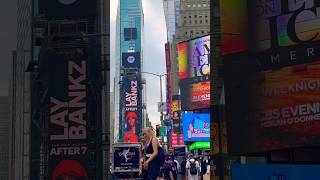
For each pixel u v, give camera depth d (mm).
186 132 51000
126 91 131750
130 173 27547
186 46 49719
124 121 129625
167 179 21047
